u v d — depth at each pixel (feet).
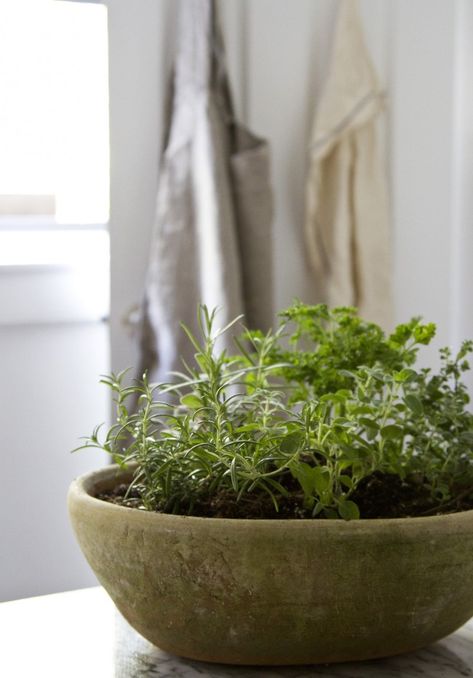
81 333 7.01
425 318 8.09
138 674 2.26
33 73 6.85
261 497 2.35
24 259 6.85
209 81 6.68
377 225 7.40
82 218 7.07
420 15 7.82
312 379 2.70
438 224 8.07
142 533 2.12
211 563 2.08
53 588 7.04
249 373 2.76
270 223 6.78
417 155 7.93
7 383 6.80
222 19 7.02
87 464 7.09
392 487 2.50
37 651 2.41
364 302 7.38
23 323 6.80
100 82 6.97
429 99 7.93
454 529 2.10
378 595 2.10
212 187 6.54
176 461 2.32
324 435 2.34
